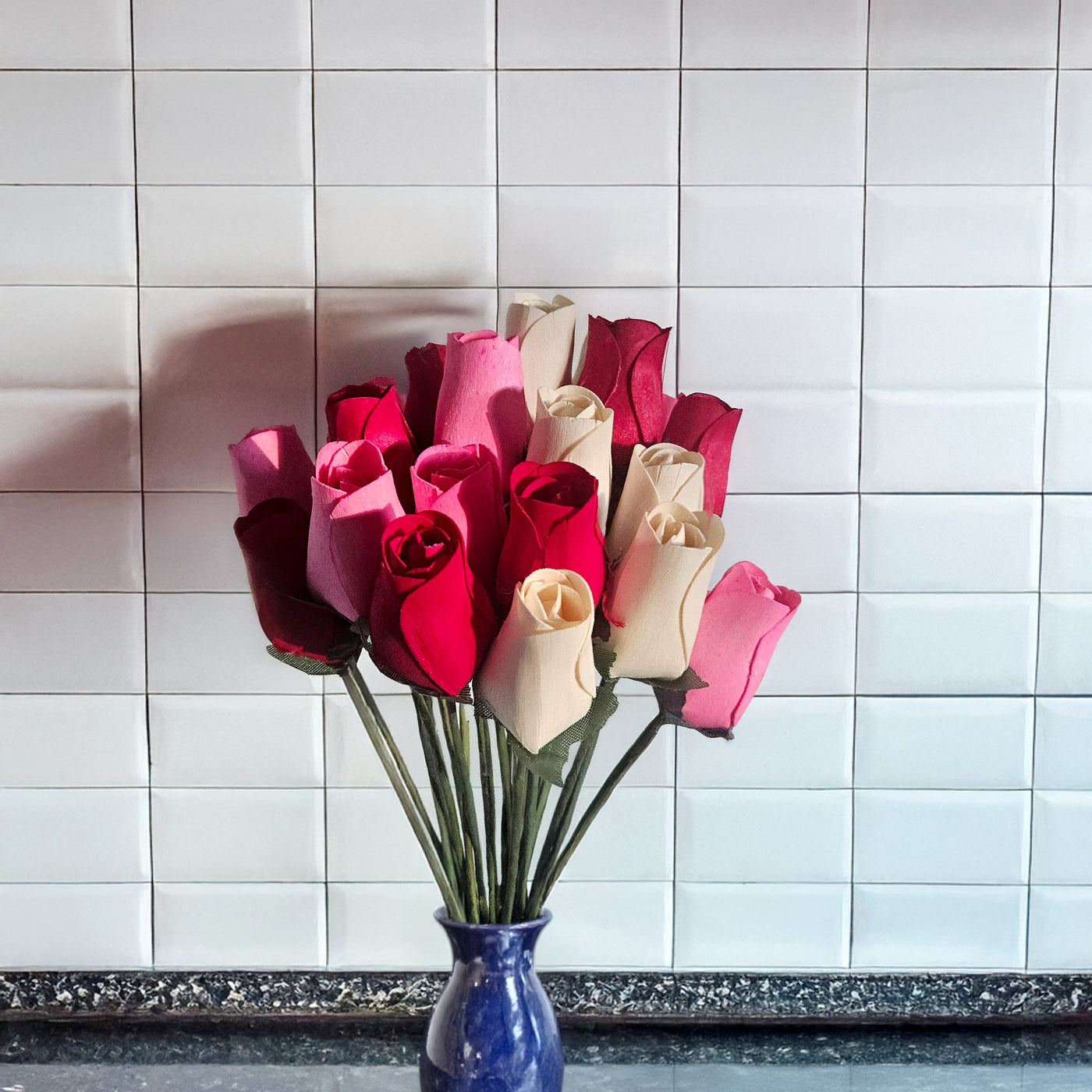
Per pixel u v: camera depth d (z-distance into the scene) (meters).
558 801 1.59
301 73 1.73
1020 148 1.74
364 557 1.49
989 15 1.73
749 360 1.75
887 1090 1.70
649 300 1.75
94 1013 1.78
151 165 1.73
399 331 1.74
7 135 1.72
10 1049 1.74
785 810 1.78
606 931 1.78
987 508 1.76
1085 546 1.76
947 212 1.74
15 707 1.76
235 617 1.76
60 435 1.75
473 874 1.59
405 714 1.77
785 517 1.76
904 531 1.76
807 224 1.74
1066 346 1.75
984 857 1.78
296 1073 1.71
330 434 1.59
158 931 1.78
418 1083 1.67
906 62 1.73
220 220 1.73
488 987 1.57
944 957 1.79
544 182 1.74
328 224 1.74
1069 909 1.79
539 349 1.60
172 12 1.72
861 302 1.75
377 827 1.77
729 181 1.74
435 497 1.48
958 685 1.77
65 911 1.77
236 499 1.75
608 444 1.52
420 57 1.73
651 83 1.73
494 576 1.50
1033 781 1.78
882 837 1.78
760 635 1.54
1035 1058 1.74
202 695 1.76
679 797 1.78
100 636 1.76
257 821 1.77
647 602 1.49
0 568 1.75
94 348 1.74
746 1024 1.78
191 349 1.74
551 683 1.46
